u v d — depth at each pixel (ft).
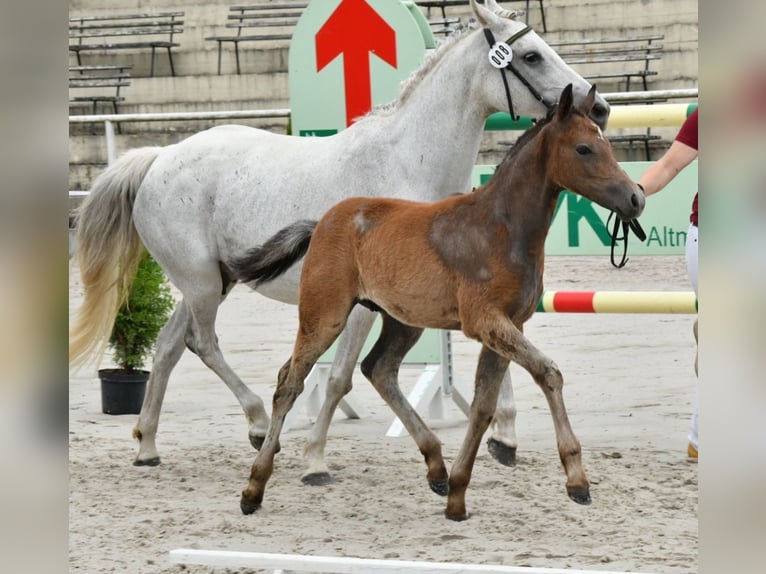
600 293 35.63
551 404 22.79
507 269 23.50
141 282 42.37
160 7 116.47
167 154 34.01
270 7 112.68
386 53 36.70
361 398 45.55
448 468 32.22
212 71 112.98
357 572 20.04
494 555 23.27
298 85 37.78
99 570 22.97
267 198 31.89
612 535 24.86
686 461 32.50
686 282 70.74
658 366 49.24
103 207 34.50
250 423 33.24
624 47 101.55
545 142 23.53
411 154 30.53
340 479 31.30
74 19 117.50
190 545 24.84
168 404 44.68
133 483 31.40
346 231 25.93
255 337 60.95
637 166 35.40
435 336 39.29
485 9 29.84
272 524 26.58
